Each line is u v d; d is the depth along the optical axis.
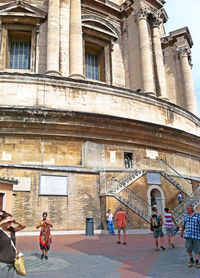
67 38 23.95
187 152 25.36
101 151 19.91
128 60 28.52
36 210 15.64
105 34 27.95
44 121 18.14
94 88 20.94
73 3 24.77
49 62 22.00
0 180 12.83
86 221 15.48
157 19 29.55
